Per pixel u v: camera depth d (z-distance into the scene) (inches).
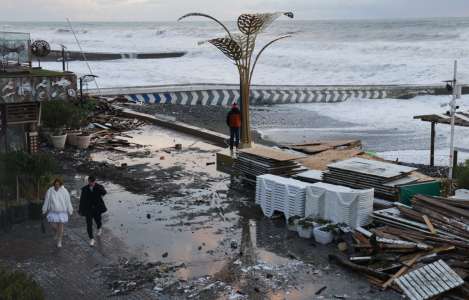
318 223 450.3
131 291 361.4
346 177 513.3
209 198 565.6
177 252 426.0
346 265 389.7
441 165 752.3
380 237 410.6
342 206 446.3
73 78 680.4
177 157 746.8
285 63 2405.3
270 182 505.4
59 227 434.0
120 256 418.6
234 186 608.1
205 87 1407.5
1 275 291.1
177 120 1075.3
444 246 386.3
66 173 659.4
